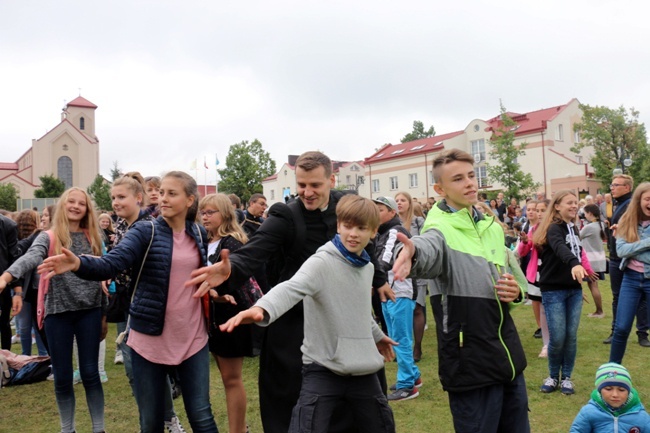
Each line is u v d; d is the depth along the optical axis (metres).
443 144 43.16
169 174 3.34
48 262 2.75
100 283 4.02
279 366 3.17
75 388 5.70
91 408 4.07
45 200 48.66
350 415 2.98
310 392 2.79
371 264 3.05
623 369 3.45
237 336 3.72
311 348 2.87
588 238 8.62
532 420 4.46
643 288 5.01
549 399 4.97
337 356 2.78
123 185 4.39
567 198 4.97
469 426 2.76
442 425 4.44
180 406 5.07
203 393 3.31
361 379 2.87
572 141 40.28
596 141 36.81
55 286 3.89
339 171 54.59
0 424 4.68
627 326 5.09
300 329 3.18
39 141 72.06
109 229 7.05
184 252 3.33
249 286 3.78
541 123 38.94
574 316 5.07
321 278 2.82
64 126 73.19
